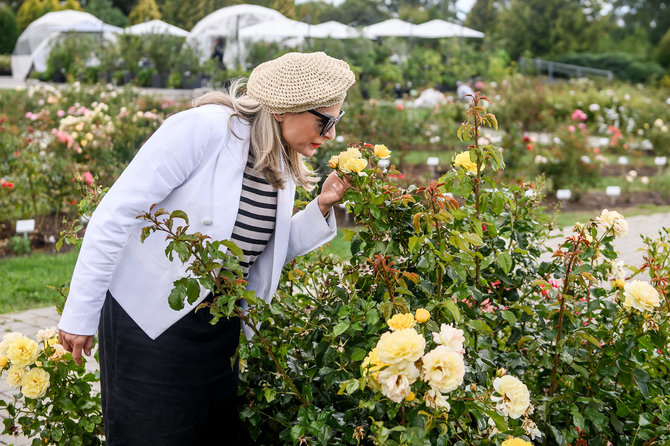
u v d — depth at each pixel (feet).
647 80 100.78
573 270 7.45
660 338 7.47
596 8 135.44
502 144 31.83
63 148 26.43
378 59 75.10
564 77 103.71
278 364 7.27
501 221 8.18
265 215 7.11
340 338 7.41
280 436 7.50
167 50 73.87
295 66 6.69
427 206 7.08
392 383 5.57
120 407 6.94
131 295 6.77
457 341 5.90
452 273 7.09
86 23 82.69
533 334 8.30
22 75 85.51
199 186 6.64
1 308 16.25
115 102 41.19
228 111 6.82
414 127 39.34
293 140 6.86
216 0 137.90
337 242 22.17
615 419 7.61
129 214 6.38
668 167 40.45
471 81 78.07
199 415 7.05
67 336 6.46
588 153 33.47
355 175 7.10
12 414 8.20
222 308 6.52
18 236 22.58
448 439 6.39
